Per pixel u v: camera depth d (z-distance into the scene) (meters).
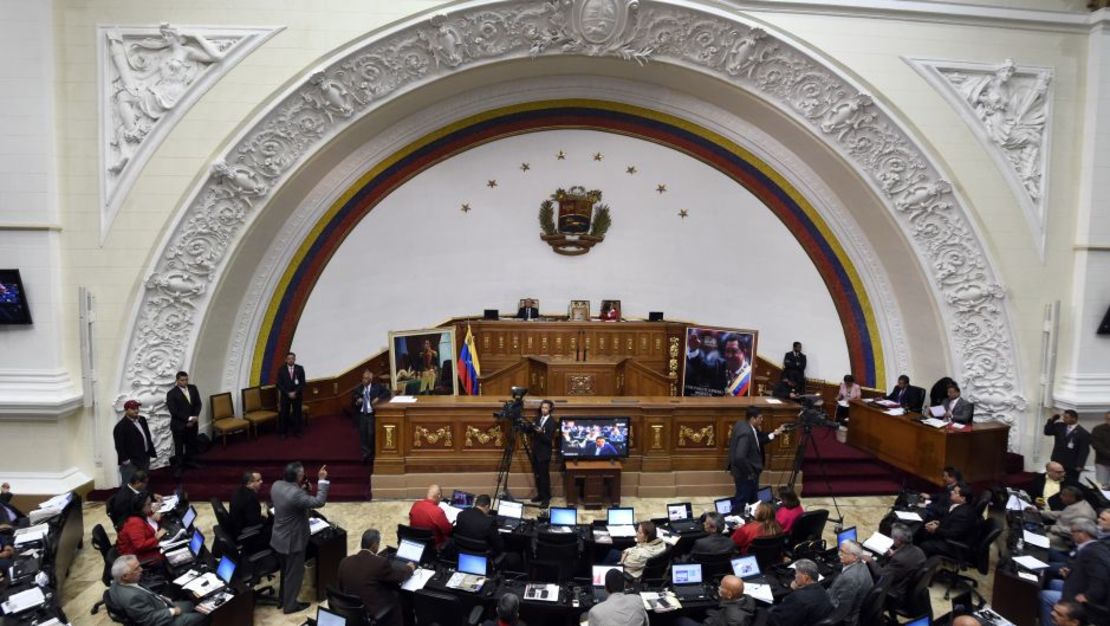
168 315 9.84
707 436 9.71
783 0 10.37
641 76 12.17
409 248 13.72
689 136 13.02
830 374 13.39
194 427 9.99
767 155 12.64
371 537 5.64
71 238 9.38
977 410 11.30
